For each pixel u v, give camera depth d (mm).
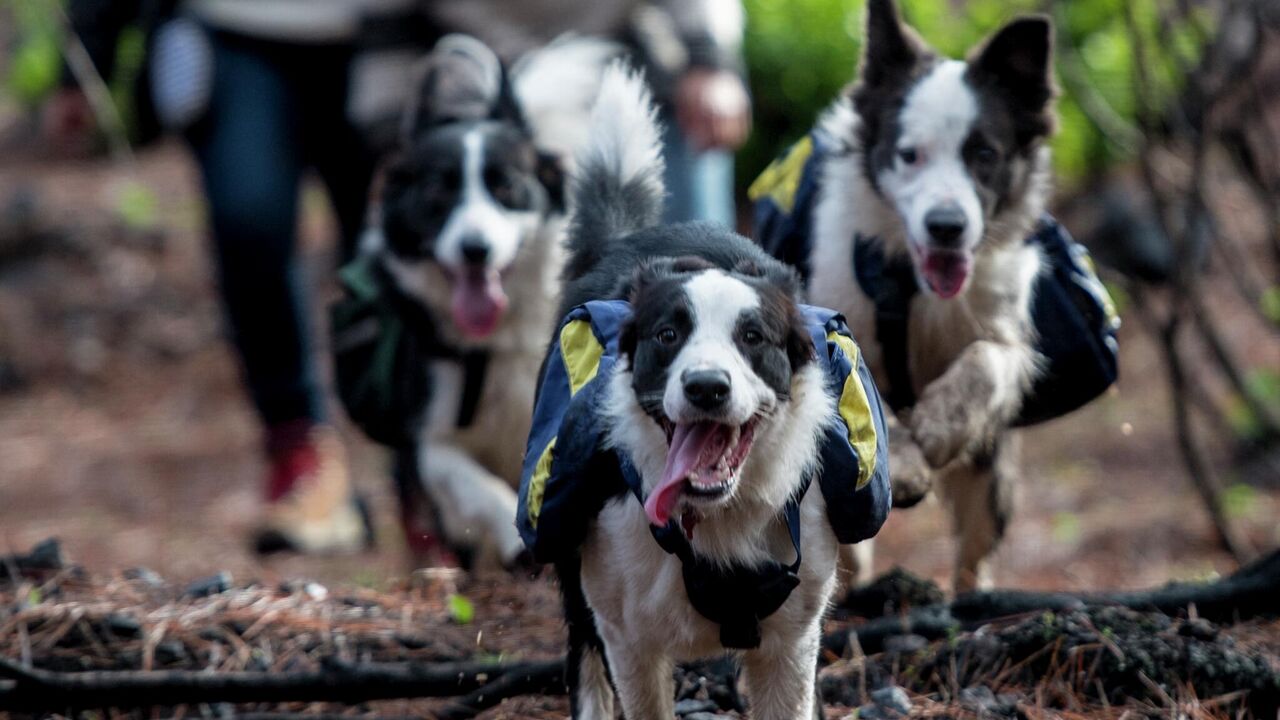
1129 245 18141
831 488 5867
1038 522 14242
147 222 23641
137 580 9078
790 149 9719
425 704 7871
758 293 5781
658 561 5828
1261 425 14000
